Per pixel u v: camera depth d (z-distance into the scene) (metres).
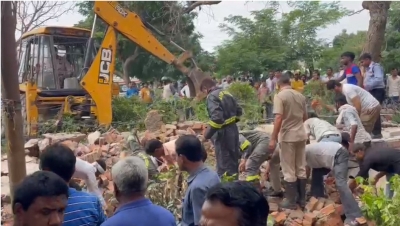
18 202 2.68
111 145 10.35
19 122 4.36
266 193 7.27
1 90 4.30
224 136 6.59
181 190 6.27
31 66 14.21
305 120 6.72
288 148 6.55
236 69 30.47
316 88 14.32
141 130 13.45
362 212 6.28
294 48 31.97
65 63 14.61
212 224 1.95
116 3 13.92
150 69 34.59
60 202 2.72
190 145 4.15
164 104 14.96
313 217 6.27
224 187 1.98
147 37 14.69
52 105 14.12
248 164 6.89
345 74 10.08
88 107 14.23
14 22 4.22
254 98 15.30
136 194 3.40
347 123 7.36
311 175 7.21
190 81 15.54
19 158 4.39
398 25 28.39
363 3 13.88
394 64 26.08
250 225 1.94
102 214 3.66
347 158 6.51
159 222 3.34
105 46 13.65
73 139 11.59
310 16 32.84
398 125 12.55
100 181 7.26
